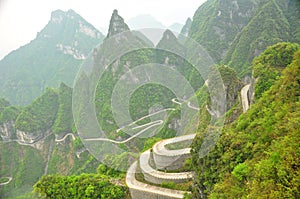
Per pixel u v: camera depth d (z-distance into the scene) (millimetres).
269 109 18688
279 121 15461
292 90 17578
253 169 13820
